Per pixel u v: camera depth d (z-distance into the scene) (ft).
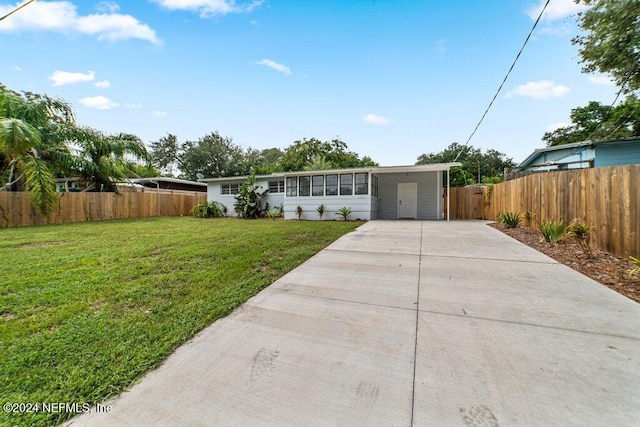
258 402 4.94
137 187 55.83
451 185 63.05
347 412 4.66
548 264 13.03
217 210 50.44
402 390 5.15
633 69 20.54
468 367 5.76
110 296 9.79
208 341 7.04
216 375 5.71
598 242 14.16
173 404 4.93
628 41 19.52
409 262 14.11
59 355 6.32
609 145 32.50
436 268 12.94
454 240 19.63
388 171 38.50
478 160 108.06
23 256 15.53
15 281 11.18
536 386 5.14
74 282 11.12
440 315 8.21
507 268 12.60
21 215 32.91
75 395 5.15
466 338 6.91
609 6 19.03
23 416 4.67
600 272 11.45
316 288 10.71
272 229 26.86
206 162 100.99
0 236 23.16
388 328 7.52
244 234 23.35
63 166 38.81
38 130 35.47
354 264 13.96
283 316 8.39
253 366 5.99
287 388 5.28
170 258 14.92
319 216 40.65
